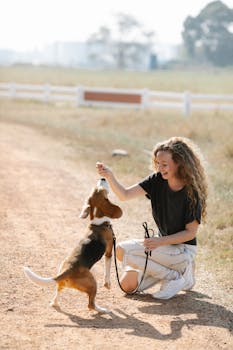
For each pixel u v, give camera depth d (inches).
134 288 327.0
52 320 289.4
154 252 322.3
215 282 352.8
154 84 2485.2
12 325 281.0
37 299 315.3
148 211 514.3
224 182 601.6
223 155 750.5
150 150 796.6
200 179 318.0
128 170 659.4
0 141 865.5
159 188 323.6
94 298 294.7
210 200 528.4
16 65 6092.5
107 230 307.6
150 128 988.6
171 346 268.1
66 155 765.3
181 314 305.1
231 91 2161.7
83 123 1072.2
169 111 1323.8
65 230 450.9
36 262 374.0
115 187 323.0
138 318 297.1
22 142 863.7
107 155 751.7
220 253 402.0
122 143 837.8
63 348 259.9
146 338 274.7
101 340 269.9
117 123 1064.8
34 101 1505.9
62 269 288.0
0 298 313.6
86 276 289.4
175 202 317.1
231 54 7229.3
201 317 302.5
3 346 258.2
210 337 280.1
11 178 626.8
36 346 260.2
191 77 4114.2
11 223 462.9
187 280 329.7
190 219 316.8
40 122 1071.6
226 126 982.4
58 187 595.2
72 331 277.7
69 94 1721.2
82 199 551.5
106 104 1398.9
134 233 450.6
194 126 970.7
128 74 4362.7
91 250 294.7
